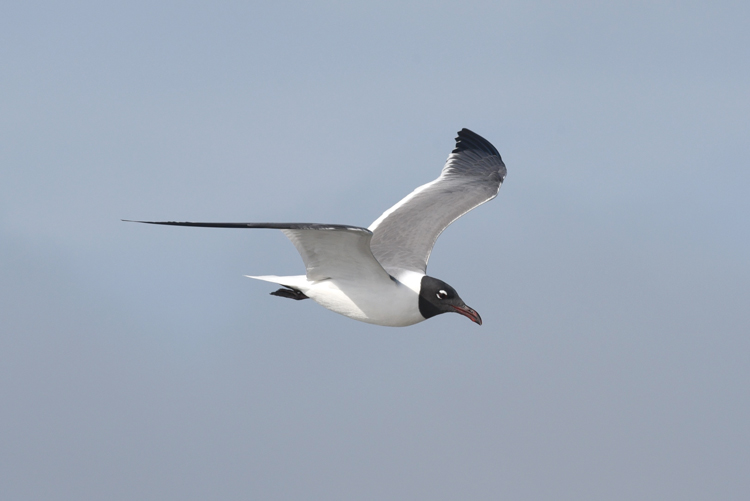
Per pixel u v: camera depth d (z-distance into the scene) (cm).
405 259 1290
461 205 1441
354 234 1041
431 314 1215
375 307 1180
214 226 898
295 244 1148
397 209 1446
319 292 1185
